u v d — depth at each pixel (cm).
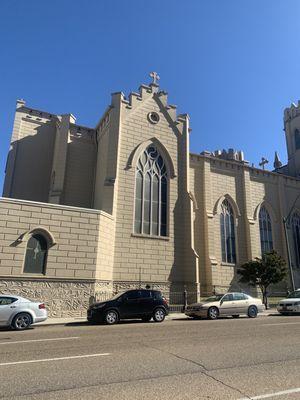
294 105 4978
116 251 2512
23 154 3114
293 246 3841
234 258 3412
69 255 2144
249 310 2070
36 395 564
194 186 3388
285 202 3953
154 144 2944
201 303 1995
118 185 2666
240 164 3719
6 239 1995
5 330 1480
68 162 3016
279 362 791
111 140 2747
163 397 551
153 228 2739
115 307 1752
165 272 2656
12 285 1962
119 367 743
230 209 3562
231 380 646
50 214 2139
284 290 3550
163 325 1614
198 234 3266
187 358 830
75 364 771
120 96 2859
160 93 3098
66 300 2077
